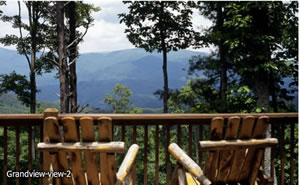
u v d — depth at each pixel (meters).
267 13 12.05
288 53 13.18
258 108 12.19
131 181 2.52
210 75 22.84
